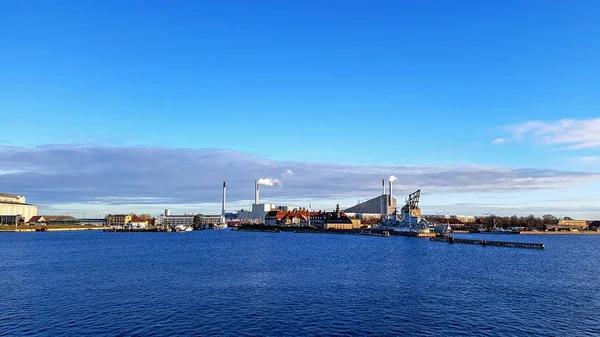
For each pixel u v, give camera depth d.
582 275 78.50
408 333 40.69
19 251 130.00
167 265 89.38
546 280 71.69
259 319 44.91
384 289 61.12
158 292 58.44
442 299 54.88
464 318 45.94
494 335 40.38
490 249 145.88
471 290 61.25
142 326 42.31
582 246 171.25
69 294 57.12
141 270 81.19
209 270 81.00
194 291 59.19
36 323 43.34
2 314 46.75
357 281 67.94
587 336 40.31
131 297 55.16
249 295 56.56
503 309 49.97
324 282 66.81
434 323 43.97
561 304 52.84
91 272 78.44
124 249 138.38
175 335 39.66
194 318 45.16
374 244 168.50
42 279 70.00
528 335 40.50
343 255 114.56
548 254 127.12
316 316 46.19
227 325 42.78
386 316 46.38
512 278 73.38
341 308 49.66
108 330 41.06
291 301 53.09
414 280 69.44
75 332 40.47
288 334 40.09
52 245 160.38
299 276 73.06
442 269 84.19
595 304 52.91
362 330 41.47
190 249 137.62
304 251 128.62
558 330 42.09
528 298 56.16
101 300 53.38
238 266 87.38
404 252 126.88
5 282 67.06
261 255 113.88
